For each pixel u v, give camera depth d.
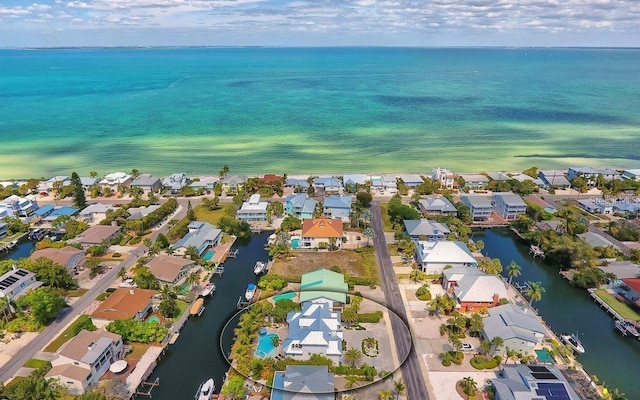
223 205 155.12
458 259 109.19
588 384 74.75
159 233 127.50
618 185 166.88
